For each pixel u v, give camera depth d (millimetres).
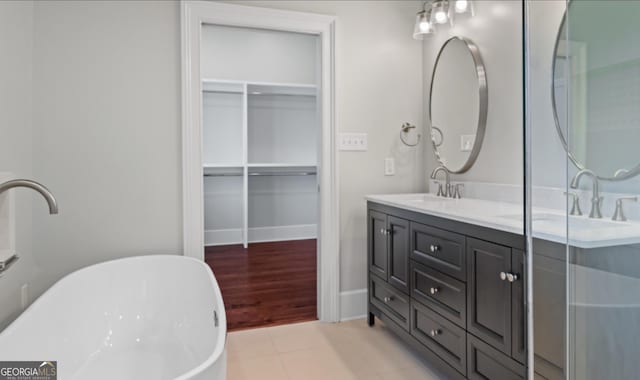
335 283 2664
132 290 2152
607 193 938
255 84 4750
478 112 2289
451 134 2545
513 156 2074
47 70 2094
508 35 2092
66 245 2160
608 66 987
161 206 2322
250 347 2289
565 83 1099
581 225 984
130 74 2236
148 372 1791
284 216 5336
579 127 1043
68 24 2125
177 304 2182
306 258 4320
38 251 2107
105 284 2057
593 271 946
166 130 2311
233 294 3191
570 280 995
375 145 2754
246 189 4789
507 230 1439
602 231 935
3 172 1689
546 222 1068
